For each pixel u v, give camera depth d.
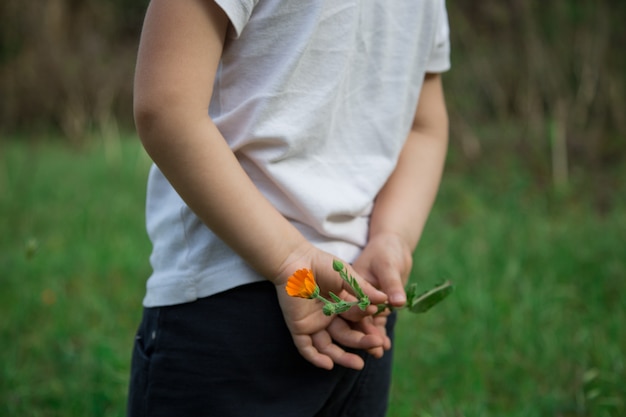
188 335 1.10
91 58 6.98
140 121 1.02
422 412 1.67
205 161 1.02
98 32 7.40
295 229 1.07
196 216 1.09
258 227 1.04
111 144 5.50
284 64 1.06
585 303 2.30
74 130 6.51
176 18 1.01
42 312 2.38
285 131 1.07
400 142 1.17
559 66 4.38
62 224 3.38
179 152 1.02
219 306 1.09
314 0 1.06
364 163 1.14
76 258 2.85
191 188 1.03
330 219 1.11
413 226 1.18
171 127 1.01
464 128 4.41
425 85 1.25
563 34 4.38
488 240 2.92
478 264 2.62
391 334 1.24
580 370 1.88
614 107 4.32
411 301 1.13
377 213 1.19
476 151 4.32
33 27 6.93
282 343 1.09
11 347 2.07
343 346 1.14
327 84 1.09
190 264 1.10
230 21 1.04
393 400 1.78
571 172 4.04
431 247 2.91
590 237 2.93
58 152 5.47
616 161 4.12
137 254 2.92
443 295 1.16
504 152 4.26
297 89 1.07
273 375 1.10
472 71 4.55
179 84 1.01
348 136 1.13
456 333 2.10
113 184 4.25
